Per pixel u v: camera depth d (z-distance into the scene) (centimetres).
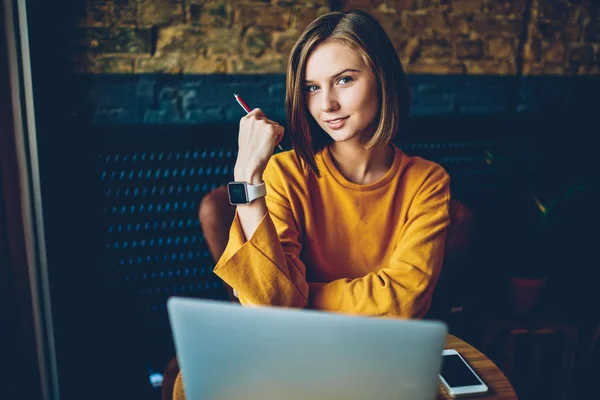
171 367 157
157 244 230
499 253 262
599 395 189
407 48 241
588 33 261
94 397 215
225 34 222
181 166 226
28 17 162
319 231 152
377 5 235
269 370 79
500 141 260
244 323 77
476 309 227
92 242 214
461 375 118
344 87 130
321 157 149
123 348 233
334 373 77
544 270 215
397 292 130
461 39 246
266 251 123
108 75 212
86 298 210
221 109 229
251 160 125
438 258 138
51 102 184
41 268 180
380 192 148
